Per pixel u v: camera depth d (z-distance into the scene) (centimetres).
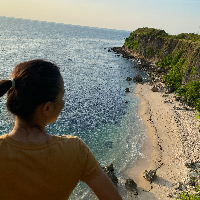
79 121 2105
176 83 3092
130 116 2300
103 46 11338
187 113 2267
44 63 110
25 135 106
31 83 101
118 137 1816
